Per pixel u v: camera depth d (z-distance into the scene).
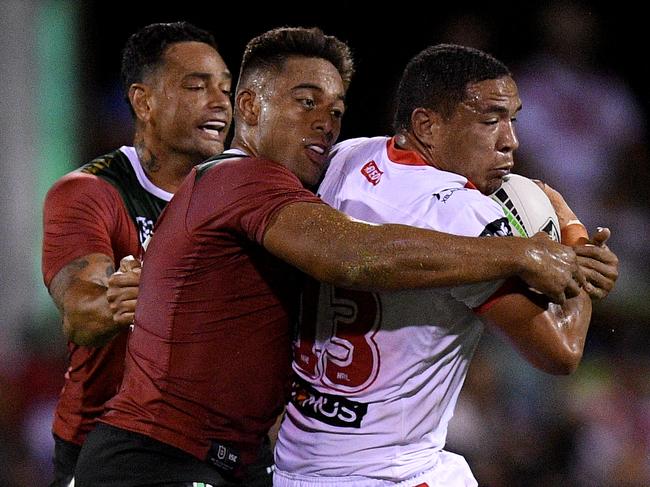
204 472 10.78
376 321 10.87
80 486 11.06
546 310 10.46
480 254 9.85
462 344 11.19
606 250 10.80
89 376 14.10
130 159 14.54
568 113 30.03
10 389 23.39
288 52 11.32
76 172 14.19
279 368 11.05
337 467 11.16
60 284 13.09
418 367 10.95
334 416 11.15
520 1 31.64
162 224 11.15
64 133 28.69
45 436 22.95
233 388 10.75
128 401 10.98
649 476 23.42
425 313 10.77
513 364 24.23
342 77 11.64
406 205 10.73
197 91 14.45
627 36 32.16
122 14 30.22
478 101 10.88
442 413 11.47
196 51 14.55
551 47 31.28
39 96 28.02
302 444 11.40
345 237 9.83
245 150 11.55
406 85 11.27
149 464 10.70
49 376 23.77
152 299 10.95
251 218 10.28
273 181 10.40
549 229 11.51
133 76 14.59
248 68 11.50
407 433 11.13
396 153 11.22
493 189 11.31
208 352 10.69
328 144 11.41
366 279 9.82
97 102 29.88
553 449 23.47
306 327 11.30
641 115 31.70
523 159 29.67
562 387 24.30
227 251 10.59
